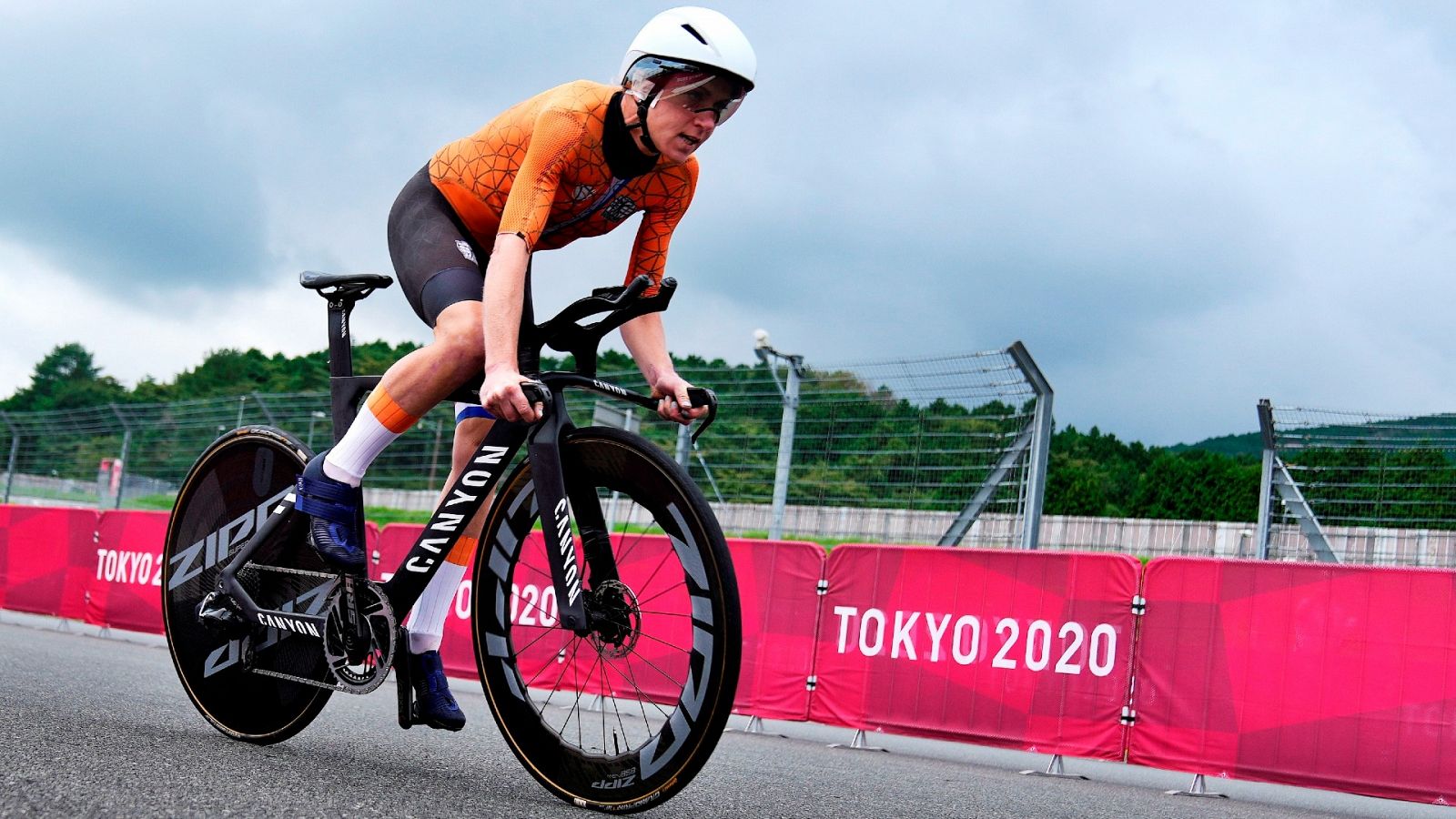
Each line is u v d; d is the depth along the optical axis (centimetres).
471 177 235
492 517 233
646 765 206
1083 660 478
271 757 232
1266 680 443
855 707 526
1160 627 465
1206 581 459
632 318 244
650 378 242
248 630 251
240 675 254
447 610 243
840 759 405
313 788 197
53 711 276
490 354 204
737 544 573
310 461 236
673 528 205
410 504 1243
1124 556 475
